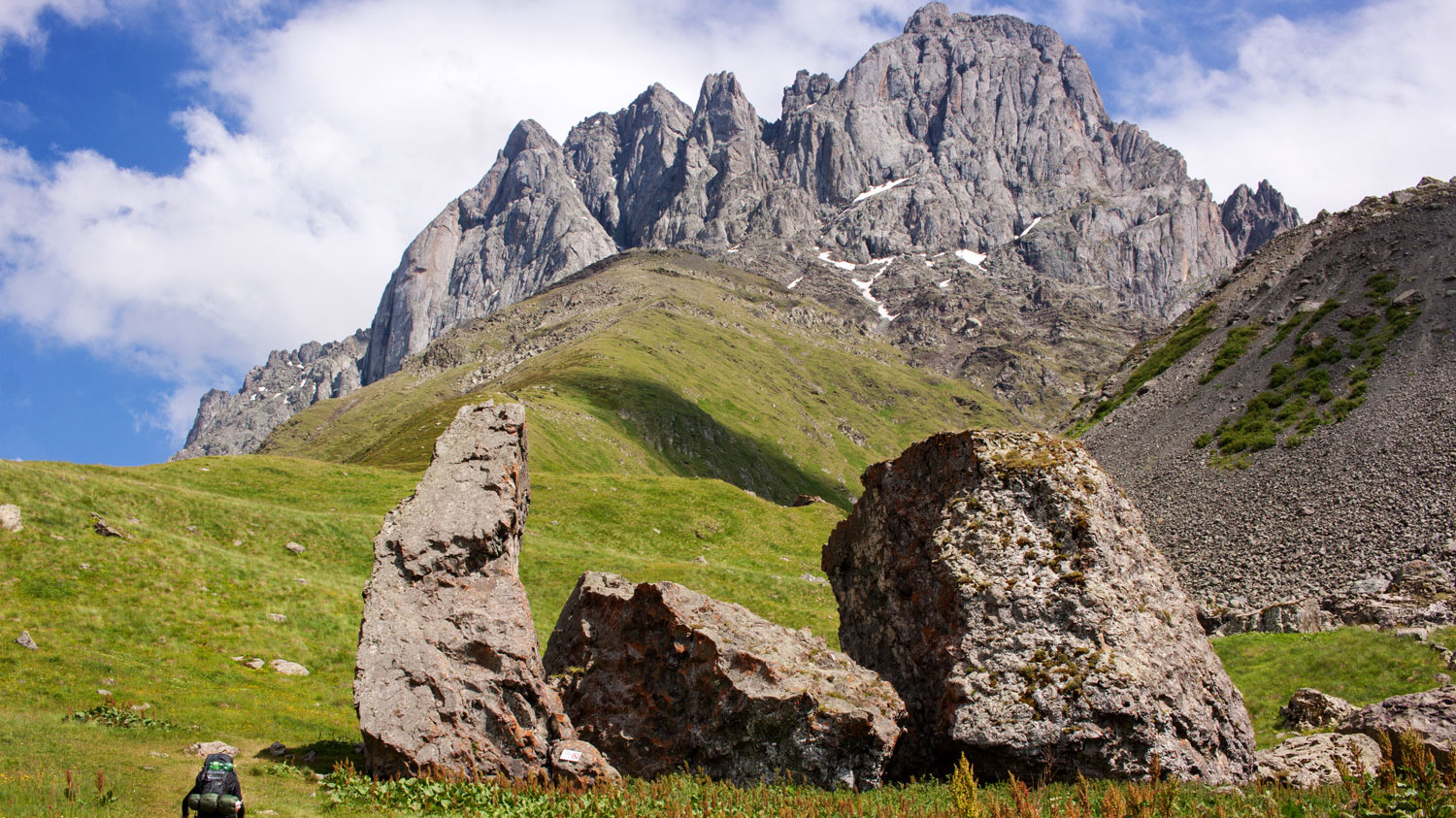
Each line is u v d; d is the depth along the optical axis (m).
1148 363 138.88
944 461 24.73
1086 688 19.70
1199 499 84.94
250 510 54.75
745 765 21.11
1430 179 152.38
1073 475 23.23
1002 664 20.64
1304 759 20.91
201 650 34.97
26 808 15.38
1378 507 66.56
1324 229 148.62
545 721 22.00
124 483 51.31
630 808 17.67
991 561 22.11
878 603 25.53
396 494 80.50
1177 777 18.14
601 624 25.59
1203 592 66.69
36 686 27.47
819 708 20.78
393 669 21.48
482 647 22.09
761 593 61.84
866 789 20.30
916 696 22.66
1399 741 19.00
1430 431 76.31
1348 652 39.78
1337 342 108.56
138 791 17.86
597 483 95.94
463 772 20.50
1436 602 47.91
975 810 14.81
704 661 22.42
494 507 23.69
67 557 38.41
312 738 27.11
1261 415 97.56
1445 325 100.00
